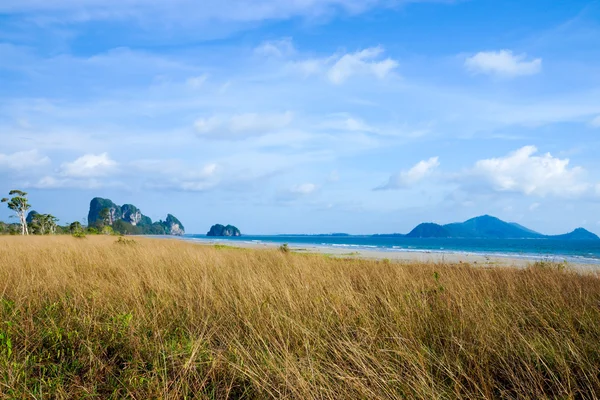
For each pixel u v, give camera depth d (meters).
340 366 4.11
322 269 10.34
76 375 4.08
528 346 4.42
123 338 4.86
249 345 4.68
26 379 3.81
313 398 3.40
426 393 3.48
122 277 8.37
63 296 6.56
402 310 5.81
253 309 5.91
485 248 59.09
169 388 3.78
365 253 32.44
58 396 3.60
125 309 5.94
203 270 9.40
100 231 58.22
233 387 3.90
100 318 5.68
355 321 5.51
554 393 3.64
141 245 19.41
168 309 6.09
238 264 11.62
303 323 5.33
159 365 4.20
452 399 3.57
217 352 4.43
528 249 53.69
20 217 70.19
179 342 4.82
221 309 6.13
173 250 15.43
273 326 5.10
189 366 3.99
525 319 5.72
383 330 5.11
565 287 8.23
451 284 7.56
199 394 3.65
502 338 4.81
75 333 4.95
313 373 3.77
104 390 3.86
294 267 10.54
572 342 4.55
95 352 4.57
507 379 4.00
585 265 14.41
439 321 5.44
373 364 4.08
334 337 4.92
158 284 7.54
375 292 7.09
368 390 3.51
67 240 21.92
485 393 3.60
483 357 4.31
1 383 3.67
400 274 8.84
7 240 21.64
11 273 8.62
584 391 3.65
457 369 4.03
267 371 3.95
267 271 9.64
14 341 4.77
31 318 5.29
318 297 6.42
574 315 5.64
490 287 8.02
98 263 10.43
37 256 11.63
